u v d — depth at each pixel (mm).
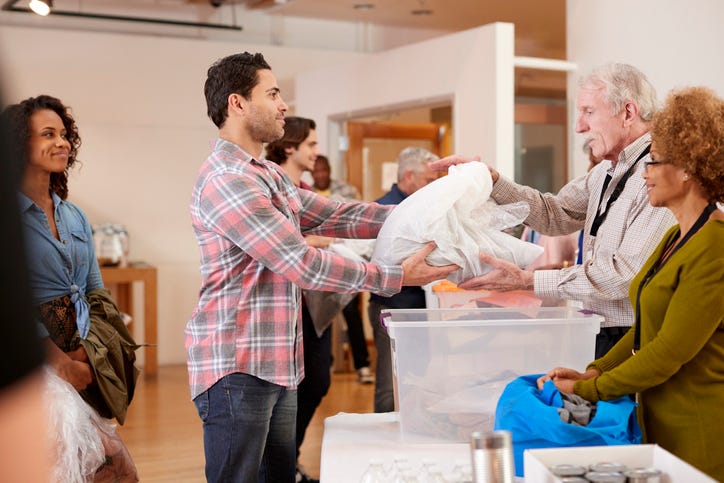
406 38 9352
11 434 505
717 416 1859
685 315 1804
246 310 2309
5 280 507
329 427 2387
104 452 2592
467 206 2434
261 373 2299
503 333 2188
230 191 2236
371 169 7484
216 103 2430
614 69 2650
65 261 2799
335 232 2723
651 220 2457
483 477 1377
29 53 7664
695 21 4500
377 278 2289
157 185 8055
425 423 2176
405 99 6371
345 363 7363
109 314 2902
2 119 501
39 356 524
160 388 6789
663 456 1594
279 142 4199
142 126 8008
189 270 8164
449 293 2639
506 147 5516
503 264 2424
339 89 7113
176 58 8086
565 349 2209
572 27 5434
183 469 4449
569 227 2973
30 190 2785
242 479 2324
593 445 1809
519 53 10156
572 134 5512
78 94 7809
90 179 7871
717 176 1849
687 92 1897
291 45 8844
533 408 1830
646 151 2535
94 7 7992
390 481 1656
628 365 1880
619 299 2521
